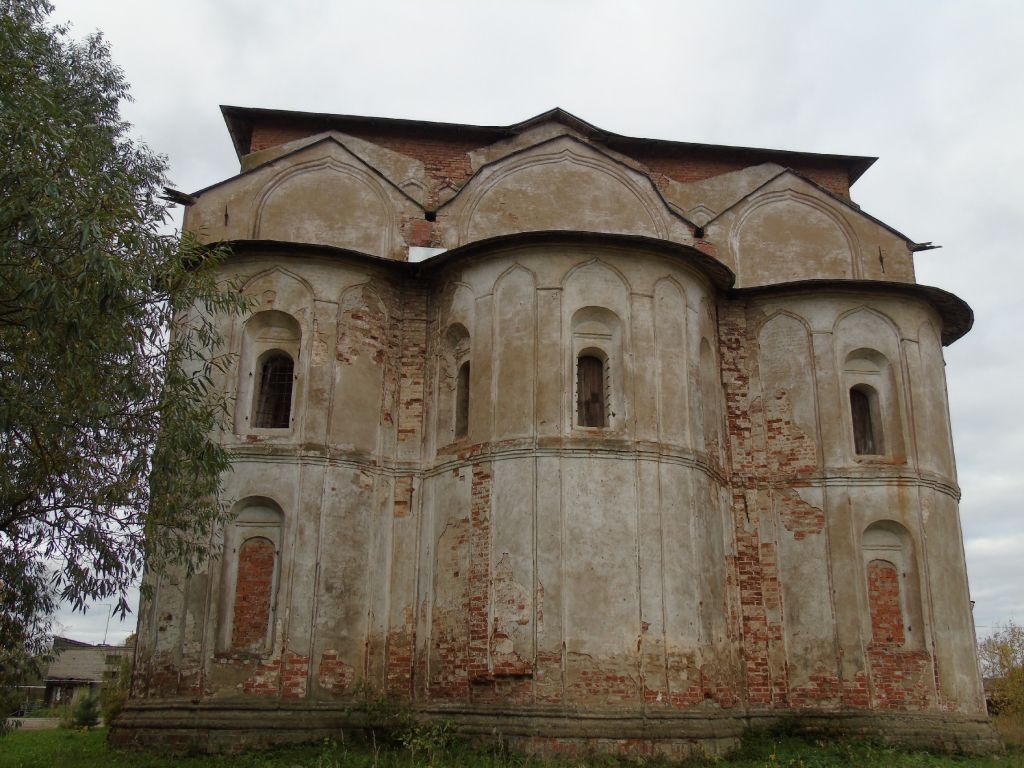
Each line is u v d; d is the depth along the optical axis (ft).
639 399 55.31
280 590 54.13
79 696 119.03
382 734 52.37
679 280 59.41
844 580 58.59
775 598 59.72
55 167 37.27
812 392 62.69
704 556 55.06
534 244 57.57
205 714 51.47
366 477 58.18
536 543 51.93
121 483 40.14
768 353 64.54
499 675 50.39
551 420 54.29
